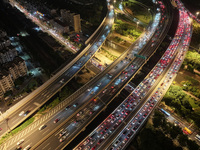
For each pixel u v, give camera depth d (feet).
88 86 589.73
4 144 422.82
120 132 453.17
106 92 569.64
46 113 499.51
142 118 489.26
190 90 611.06
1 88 574.56
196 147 414.00
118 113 506.89
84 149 418.92
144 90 581.94
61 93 581.53
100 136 447.42
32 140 428.56
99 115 530.68
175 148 411.95
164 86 590.55
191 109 533.55
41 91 572.92
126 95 599.57
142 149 416.87
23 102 526.98
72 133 446.60
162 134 447.01
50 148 411.75
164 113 522.88
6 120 483.92
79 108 506.07
